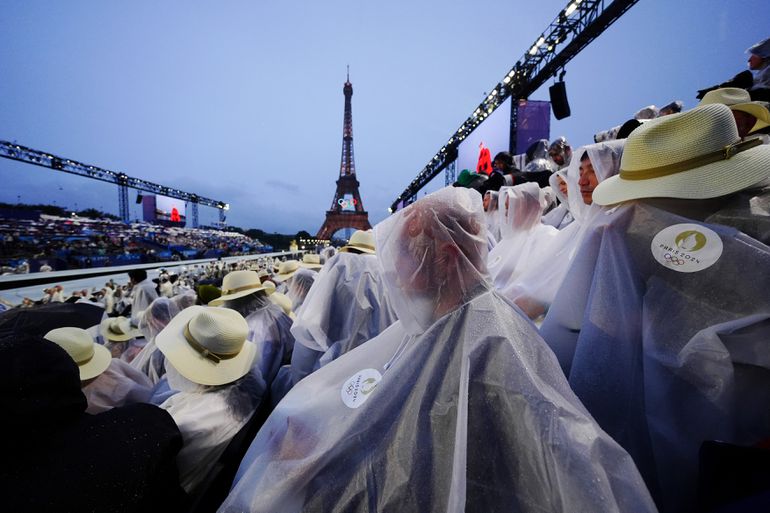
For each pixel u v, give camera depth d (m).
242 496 0.91
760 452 0.76
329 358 2.06
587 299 1.15
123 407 1.33
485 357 0.80
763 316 0.83
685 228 0.97
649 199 1.07
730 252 0.90
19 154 23.58
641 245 1.04
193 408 1.60
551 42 9.20
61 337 1.77
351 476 0.80
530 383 0.74
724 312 0.88
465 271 0.90
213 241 43.44
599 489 0.63
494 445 0.72
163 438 1.28
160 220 46.16
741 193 1.01
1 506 0.88
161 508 1.24
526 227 2.30
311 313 2.19
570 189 1.80
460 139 17.38
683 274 0.95
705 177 0.98
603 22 7.78
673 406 0.93
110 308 8.02
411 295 0.94
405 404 0.83
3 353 1.02
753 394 0.86
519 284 1.73
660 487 0.92
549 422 0.70
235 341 1.78
